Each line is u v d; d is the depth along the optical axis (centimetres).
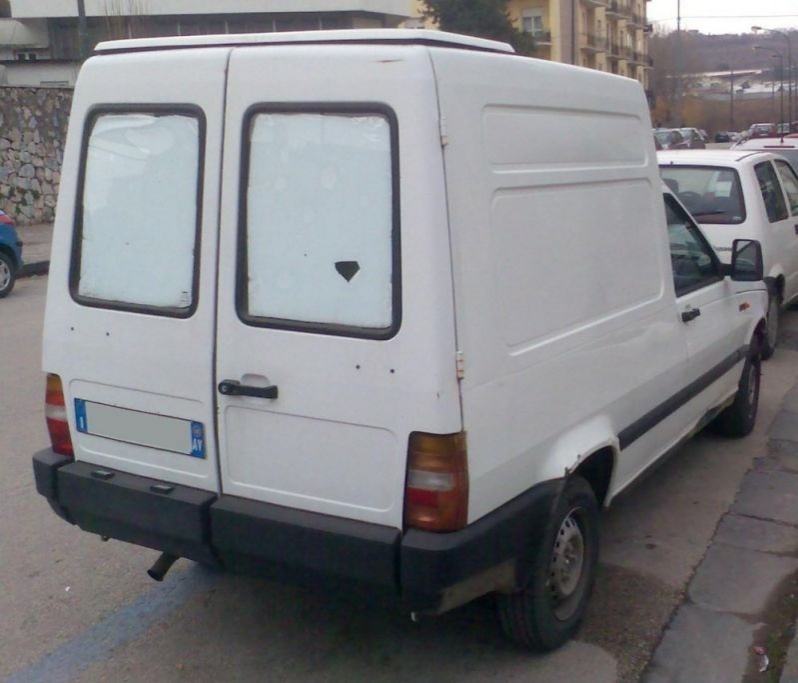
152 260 364
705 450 639
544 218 363
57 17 3841
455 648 404
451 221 315
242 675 389
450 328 315
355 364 325
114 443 385
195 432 362
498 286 335
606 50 6178
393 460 325
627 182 432
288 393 339
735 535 510
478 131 327
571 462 376
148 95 361
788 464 612
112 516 384
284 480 347
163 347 363
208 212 349
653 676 382
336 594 346
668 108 7588
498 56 341
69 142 385
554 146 371
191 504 360
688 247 550
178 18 3734
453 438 318
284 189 335
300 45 332
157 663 398
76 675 390
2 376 858
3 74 3112
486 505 335
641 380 445
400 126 312
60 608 441
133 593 455
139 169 365
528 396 351
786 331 1003
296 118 331
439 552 320
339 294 328
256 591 455
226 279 347
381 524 332
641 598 441
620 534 511
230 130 342
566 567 396
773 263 866
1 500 563
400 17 4003
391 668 391
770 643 405
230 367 349
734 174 863
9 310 1215
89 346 383
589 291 396
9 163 2069
